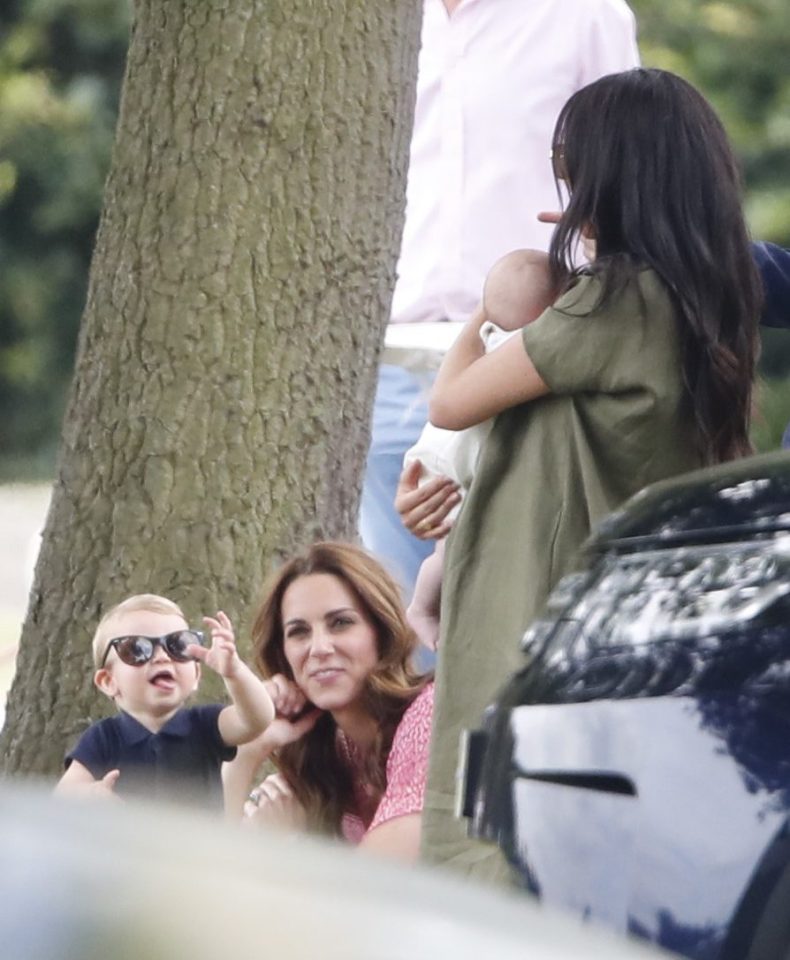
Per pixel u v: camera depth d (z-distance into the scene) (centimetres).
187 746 1891
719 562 1289
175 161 2250
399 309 2391
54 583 2255
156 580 2214
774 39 6738
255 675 1905
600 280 1655
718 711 1206
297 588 1853
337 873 776
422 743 1773
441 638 1656
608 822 1216
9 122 6988
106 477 2242
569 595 1356
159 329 2239
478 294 2367
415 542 2372
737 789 1183
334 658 1836
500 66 2375
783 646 1212
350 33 2253
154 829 781
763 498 1333
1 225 7075
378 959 719
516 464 1667
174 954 710
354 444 2270
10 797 805
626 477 1653
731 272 1677
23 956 709
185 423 2228
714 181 1688
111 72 7100
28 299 7044
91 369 2272
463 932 746
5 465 7088
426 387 2303
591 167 1697
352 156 2255
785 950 1144
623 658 1263
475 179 2370
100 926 716
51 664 2244
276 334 2234
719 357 1655
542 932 771
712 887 1173
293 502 2231
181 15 2258
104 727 1905
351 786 1872
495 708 1330
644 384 1639
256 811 1875
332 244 2250
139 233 2258
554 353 1641
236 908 727
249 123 2239
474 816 1308
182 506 2222
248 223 2238
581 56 2384
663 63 6744
